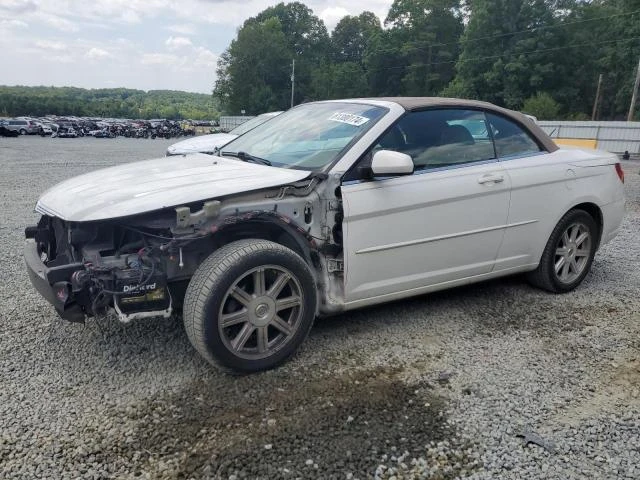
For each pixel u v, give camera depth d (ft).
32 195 32.89
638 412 9.81
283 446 8.62
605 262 19.10
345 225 11.27
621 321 13.82
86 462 8.21
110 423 9.17
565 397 10.25
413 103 12.92
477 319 13.75
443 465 8.29
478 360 11.60
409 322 13.47
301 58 315.99
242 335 10.48
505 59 195.42
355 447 8.63
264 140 14.14
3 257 18.79
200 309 9.86
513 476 8.08
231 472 8.02
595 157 15.90
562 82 193.77
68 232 10.80
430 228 12.42
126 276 9.77
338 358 11.55
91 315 10.13
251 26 302.86
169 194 10.16
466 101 13.76
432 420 9.39
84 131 160.86
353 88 276.82
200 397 9.98
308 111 14.71
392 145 12.14
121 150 87.10
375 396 10.11
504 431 9.14
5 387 10.25
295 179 10.93
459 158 13.14
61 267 9.77
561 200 14.73
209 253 10.99
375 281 12.07
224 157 13.78
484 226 13.32
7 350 11.75
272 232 11.58
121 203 9.96
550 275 15.23
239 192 10.32
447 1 253.85
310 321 11.21
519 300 15.11
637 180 45.24
